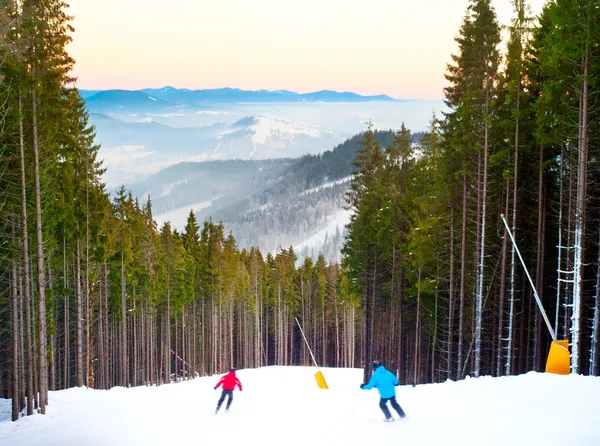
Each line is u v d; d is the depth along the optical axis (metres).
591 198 24.45
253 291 80.69
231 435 13.88
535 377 16.83
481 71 26.53
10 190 20.19
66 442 14.19
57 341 45.62
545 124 23.61
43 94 20.86
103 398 23.84
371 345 40.41
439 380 37.69
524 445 10.02
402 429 12.39
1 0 16.02
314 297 88.06
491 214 30.41
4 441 15.43
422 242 30.67
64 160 25.30
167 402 22.00
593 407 12.46
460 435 11.22
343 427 13.64
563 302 29.41
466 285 31.36
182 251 59.31
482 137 26.78
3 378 38.28
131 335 58.91
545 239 30.06
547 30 25.44
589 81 21.06
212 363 64.75
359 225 39.59
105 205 31.86
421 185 34.91
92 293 39.34
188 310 67.44
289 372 47.91
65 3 21.44
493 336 31.12
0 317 30.62
